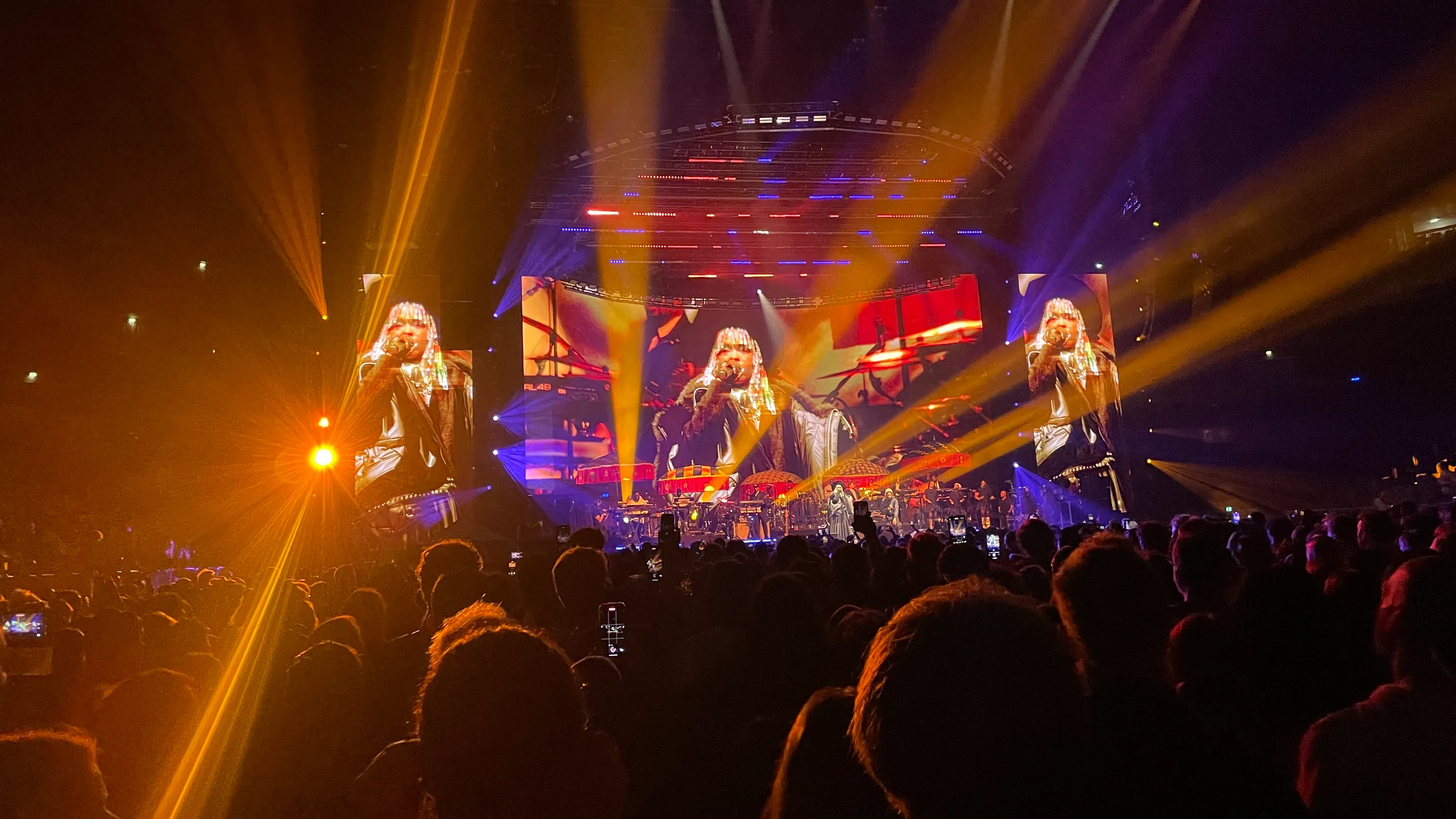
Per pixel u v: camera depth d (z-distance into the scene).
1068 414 21.23
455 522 18.47
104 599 6.45
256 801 2.46
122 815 2.35
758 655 2.97
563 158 18.81
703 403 22.27
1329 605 2.58
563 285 20.92
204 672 3.27
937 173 20.34
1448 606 2.04
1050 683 1.29
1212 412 21.30
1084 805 1.60
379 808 2.11
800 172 19.91
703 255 22.11
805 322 23.08
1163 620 2.07
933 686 1.27
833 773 1.69
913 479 22.25
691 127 18.56
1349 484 19.88
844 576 4.88
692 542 20.83
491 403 19.72
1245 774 1.58
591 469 20.91
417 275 18.84
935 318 22.48
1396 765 1.90
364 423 18.67
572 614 3.68
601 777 1.51
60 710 3.18
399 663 3.24
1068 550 4.55
